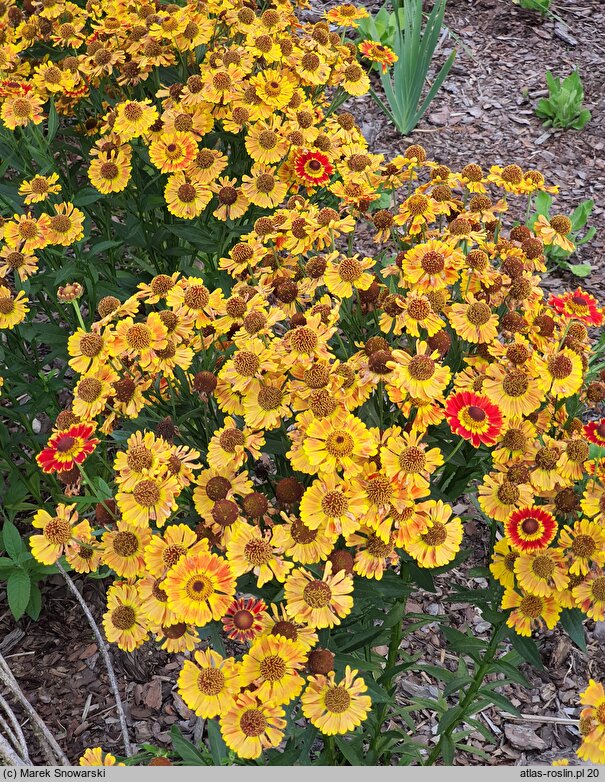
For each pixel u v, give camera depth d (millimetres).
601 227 1709
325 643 688
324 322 759
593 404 802
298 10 2191
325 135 1149
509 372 729
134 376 784
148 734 979
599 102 2012
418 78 1841
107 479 1104
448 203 919
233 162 1193
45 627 1102
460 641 789
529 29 2250
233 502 677
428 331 730
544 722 1009
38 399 1085
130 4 1263
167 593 623
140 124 1078
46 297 1269
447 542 668
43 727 860
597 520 683
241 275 879
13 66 1257
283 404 705
